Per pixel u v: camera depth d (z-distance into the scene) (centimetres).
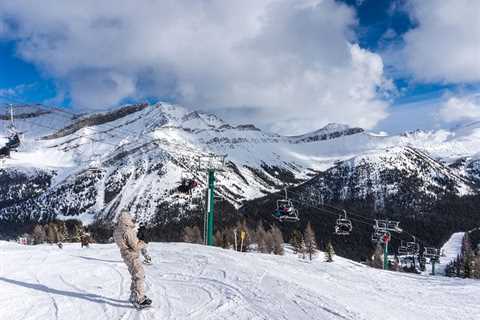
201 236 12094
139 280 909
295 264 2086
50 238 11869
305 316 924
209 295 1048
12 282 1095
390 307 1338
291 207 4959
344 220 5734
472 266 9512
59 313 852
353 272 2166
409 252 10606
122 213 932
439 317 1350
